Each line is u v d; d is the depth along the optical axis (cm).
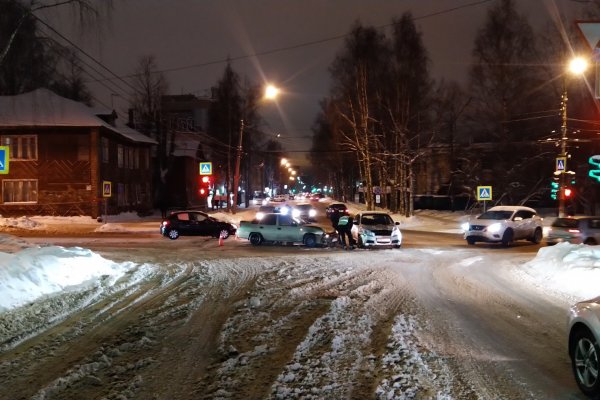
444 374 616
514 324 874
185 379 602
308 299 1070
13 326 831
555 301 1088
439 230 3800
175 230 2741
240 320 880
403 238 3047
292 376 604
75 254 1399
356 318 898
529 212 2588
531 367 648
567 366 654
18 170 4178
